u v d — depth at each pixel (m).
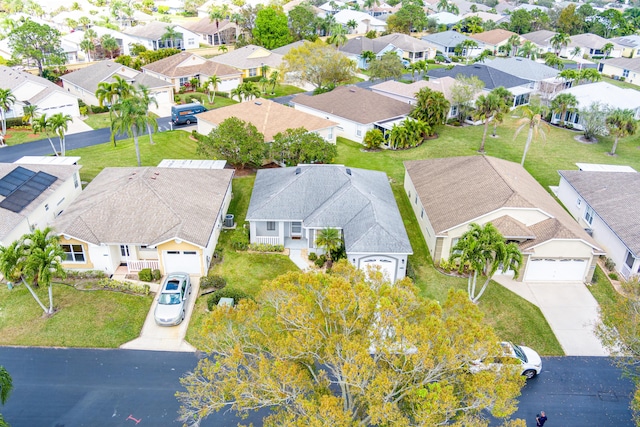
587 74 82.75
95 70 77.06
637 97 68.94
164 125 65.38
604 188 42.69
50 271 28.81
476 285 34.59
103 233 33.66
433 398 16.98
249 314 20.38
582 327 31.25
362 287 19.72
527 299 33.59
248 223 41.44
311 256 36.53
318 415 17.16
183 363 27.47
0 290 32.25
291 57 74.81
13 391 25.28
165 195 36.75
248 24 114.56
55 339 28.61
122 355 27.83
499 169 41.31
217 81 78.50
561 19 136.62
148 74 81.88
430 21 136.25
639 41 116.75
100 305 31.27
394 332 18.70
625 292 27.34
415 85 72.69
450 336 18.69
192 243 32.88
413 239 40.06
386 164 54.19
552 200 41.31
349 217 36.94
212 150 48.50
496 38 119.69
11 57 85.00
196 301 32.06
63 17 119.56
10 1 140.12
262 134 50.28
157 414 24.34
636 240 35.38
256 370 19.88
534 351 28.02
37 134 60.84
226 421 24.17
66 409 24.41
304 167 41.53
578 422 24.62
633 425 24.55
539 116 50.06
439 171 44.25
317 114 65.12
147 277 33.47
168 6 167.50
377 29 137.25
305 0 158.00
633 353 23.72
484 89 74.31
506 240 35.03
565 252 34.59
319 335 19.41
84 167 51.22
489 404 17.62
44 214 38.41
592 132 63.44
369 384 17.83
